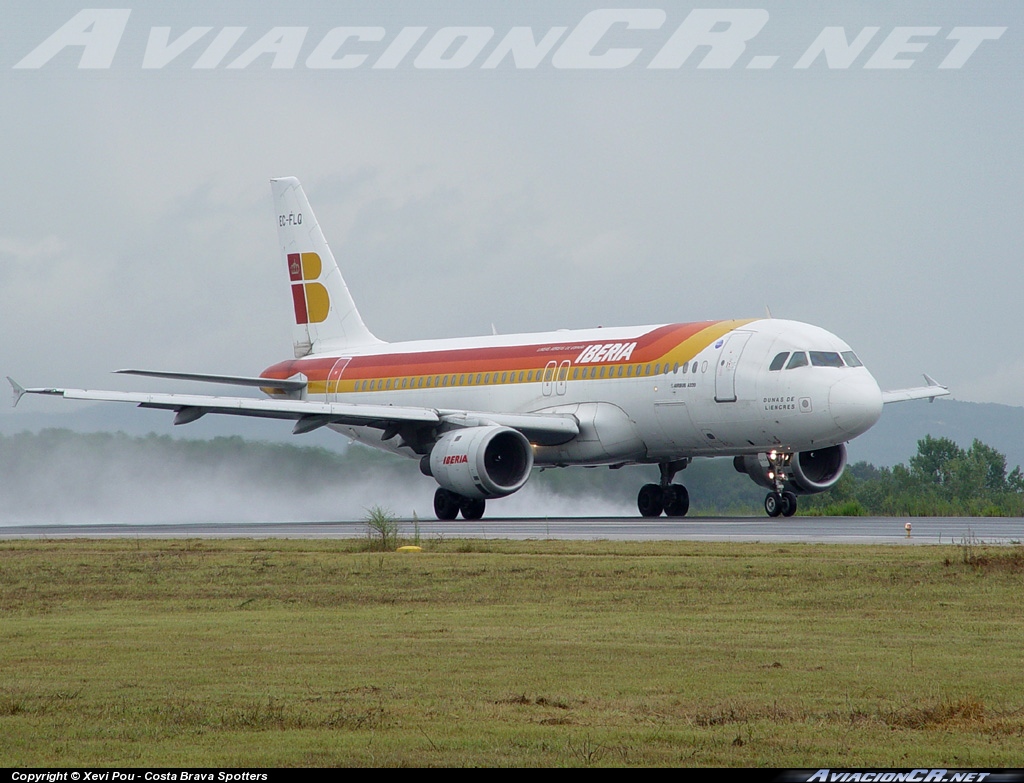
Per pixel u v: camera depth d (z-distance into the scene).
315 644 53.75
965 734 37.53
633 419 154.12
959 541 107.94
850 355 143.88
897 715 39.69
